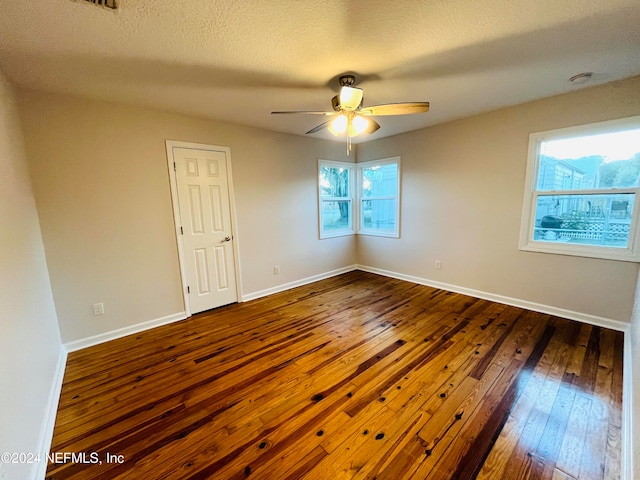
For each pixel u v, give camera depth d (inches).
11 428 45.7
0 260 51.9
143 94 97.1
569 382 76.7
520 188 122.4
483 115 129.8
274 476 52.6
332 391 75.9
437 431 62.0
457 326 111.8
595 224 107.3
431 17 60.0
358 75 87.4
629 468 48.8
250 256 149.2
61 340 98.4
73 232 99.1
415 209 164.7
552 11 58.7
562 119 107.9
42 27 58.7
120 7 53.4
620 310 103.0
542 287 121.0
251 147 144.1
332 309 133.7
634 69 87.0
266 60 76.7
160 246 119.3
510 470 52.8
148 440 61.5
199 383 80.7
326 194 185.3
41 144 91.4
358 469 53.6
